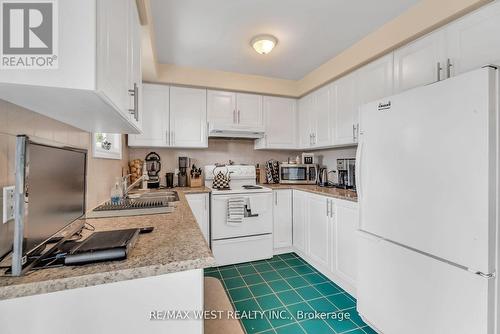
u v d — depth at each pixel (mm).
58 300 615
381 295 1422
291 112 3160
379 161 1446
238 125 2811
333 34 1946
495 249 945
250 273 2348
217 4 1577
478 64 1275
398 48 1752
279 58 2404
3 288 555
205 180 2949
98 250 690
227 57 2379
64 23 573
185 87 2703
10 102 740
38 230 669
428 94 1156
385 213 1403
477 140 965
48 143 718
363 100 2084
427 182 1159
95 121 1082
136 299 678
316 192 2363
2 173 704
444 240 1084
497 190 941
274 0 1544
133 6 1129
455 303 1039
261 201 2686
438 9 1420
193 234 960
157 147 2799
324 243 2250
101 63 641
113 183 1986
